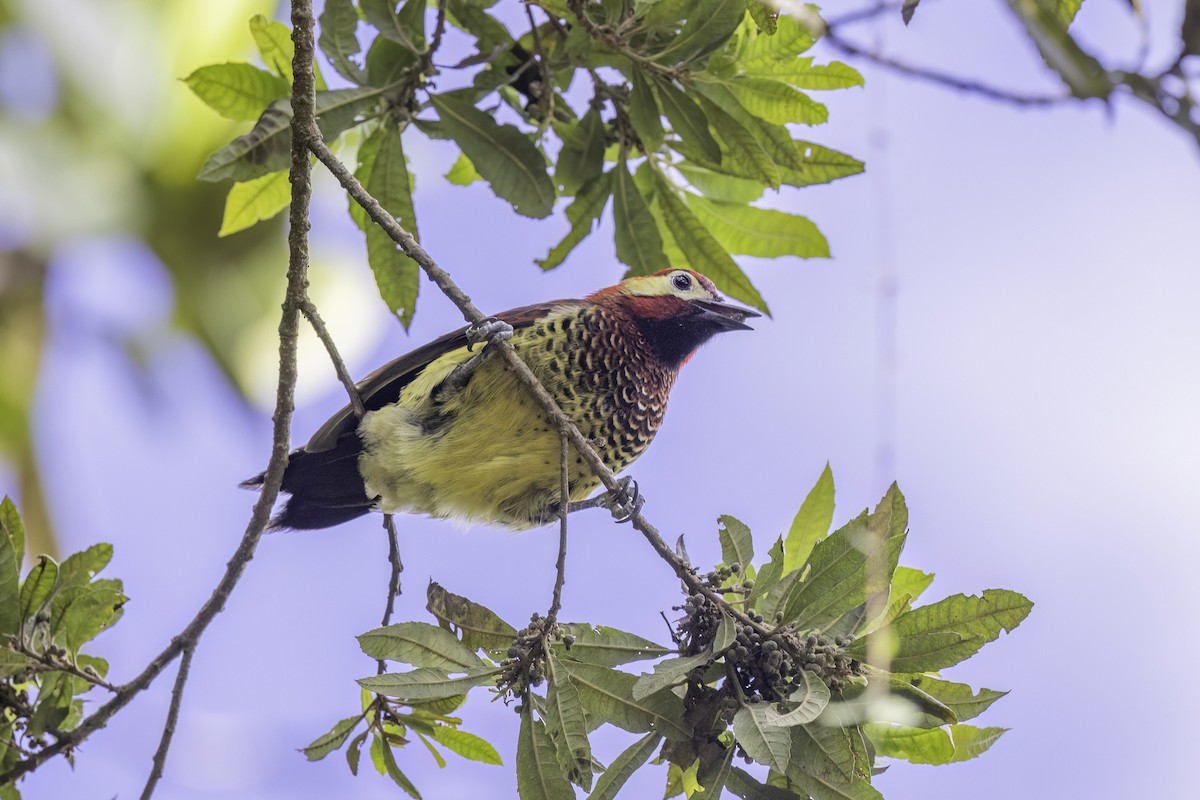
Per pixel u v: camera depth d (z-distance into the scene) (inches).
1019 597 328.5
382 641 328.8
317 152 358.0
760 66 421.1
